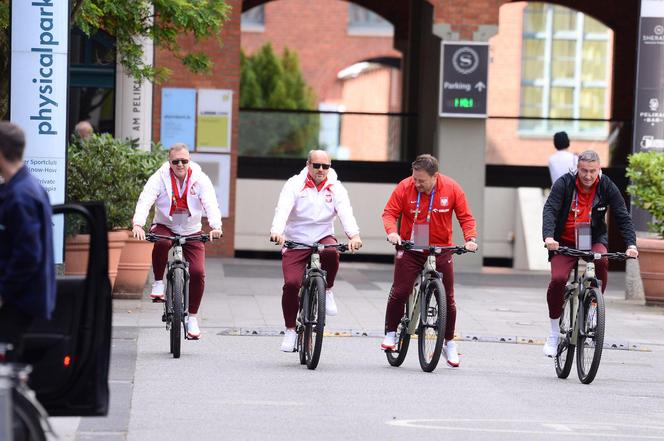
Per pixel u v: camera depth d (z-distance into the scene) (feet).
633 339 137.90
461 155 225.15
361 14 479.82
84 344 62.44
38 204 58.44
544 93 401.90
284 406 88.12
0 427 54.24
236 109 230.27
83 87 207.62
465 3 222.48
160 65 227.40
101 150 145.48
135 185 145.18
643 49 176.24
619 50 287.48
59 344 62.39
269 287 174.91
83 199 144.15
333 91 481.05
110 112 211.41
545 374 111.24
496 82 402.52
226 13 164.45
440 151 224.94
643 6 175.83
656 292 167.73
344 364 111.24
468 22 222.48
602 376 111.45
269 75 387.55
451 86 222.89
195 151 229.66
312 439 76.13
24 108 121.80
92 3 144.87
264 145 255.09
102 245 63.16
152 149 159.74
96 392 62.80
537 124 272.72
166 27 158.20
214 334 127.75
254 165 255.50
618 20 286.46
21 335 59.00
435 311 107.04
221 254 231.71
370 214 263.08
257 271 200.95
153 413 83.82
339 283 186.50
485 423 83.87
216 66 229.45
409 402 91.86
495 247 281.54
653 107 176.24
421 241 107.24
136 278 151.43
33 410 56.44
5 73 144.15
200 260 112.98
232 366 106.83
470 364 115.03
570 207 106.63
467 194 225.76
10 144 58.65
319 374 104.22
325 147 257.96
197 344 120.37
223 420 81.97
